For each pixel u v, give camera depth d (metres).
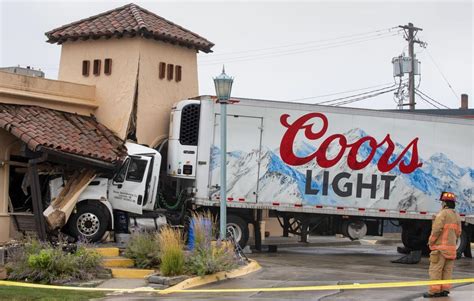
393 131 21.55
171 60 23.56
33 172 18.47
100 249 17.25
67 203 18.86
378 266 18.95
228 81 16.83
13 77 20.39
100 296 13.06
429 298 12.32
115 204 19.75
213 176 20.41
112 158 19.48
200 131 20.47
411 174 21.59
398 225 22.97
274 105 20.86
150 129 22.67
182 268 14.84
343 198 21.12
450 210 12.62
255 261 17.86
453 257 12.46
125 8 24.23
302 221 21.59
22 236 18.45
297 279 15.24
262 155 20.70
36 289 13.49
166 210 20.86
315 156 21.02
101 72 23.00
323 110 21.14
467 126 22.00
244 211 21.12
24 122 19.44
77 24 23.86
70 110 22.02
